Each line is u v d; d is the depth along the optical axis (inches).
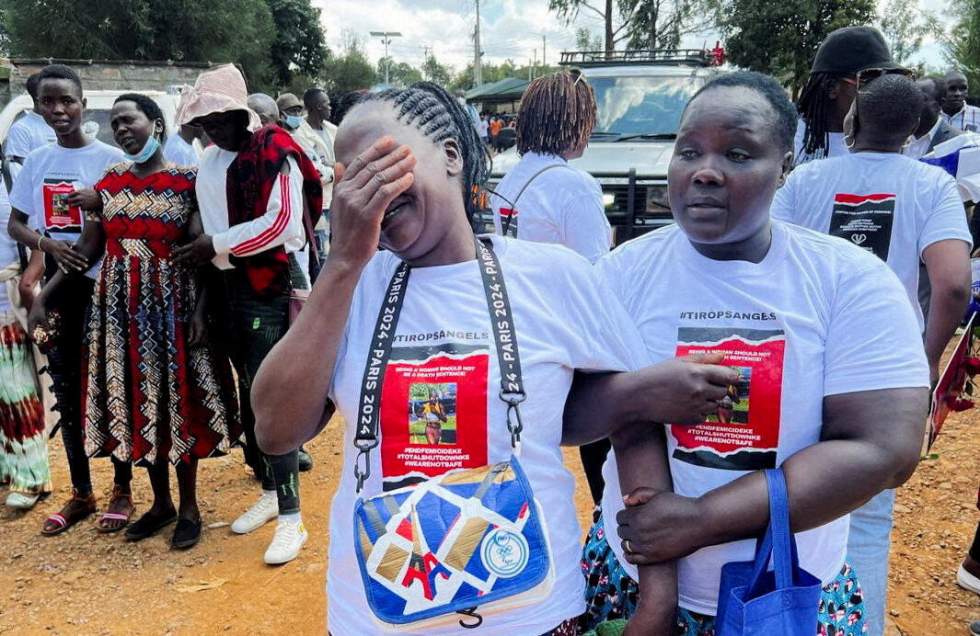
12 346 161.6
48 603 130.6
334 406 61.5
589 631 66.4
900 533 145.9
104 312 138.8
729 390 59.3
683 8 871.7
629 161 238.8
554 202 121.9
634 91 286.7
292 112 362.0
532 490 53.7
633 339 60.5
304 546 146.8
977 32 1071.0
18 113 256.8
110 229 136.7
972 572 126.4
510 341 54.1
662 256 64.9
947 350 228.2
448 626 52.5
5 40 1169.4
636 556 57.3
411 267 57.4
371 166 49.6
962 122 339.6
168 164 140.9
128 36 1042.1
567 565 56.6
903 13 933.2
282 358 53.2
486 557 50.4
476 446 53.2
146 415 138.4
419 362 54.3
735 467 59.6
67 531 156.3
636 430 61.6
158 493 152.9
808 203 102.1
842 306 58.6
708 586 61.0
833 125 120.5
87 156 160.6
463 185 59.0
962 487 163.0
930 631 117.1
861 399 56.6
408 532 50.6
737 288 60.7
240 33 1112.2
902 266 97.1
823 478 53.7
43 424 169.0
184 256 134.6
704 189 57.2
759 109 56.6
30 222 162.6
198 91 129.7
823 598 62.3
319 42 1429.6
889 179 96.8
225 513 161.9
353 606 55.9
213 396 141.6
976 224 215.9
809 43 815.1
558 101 122.6
